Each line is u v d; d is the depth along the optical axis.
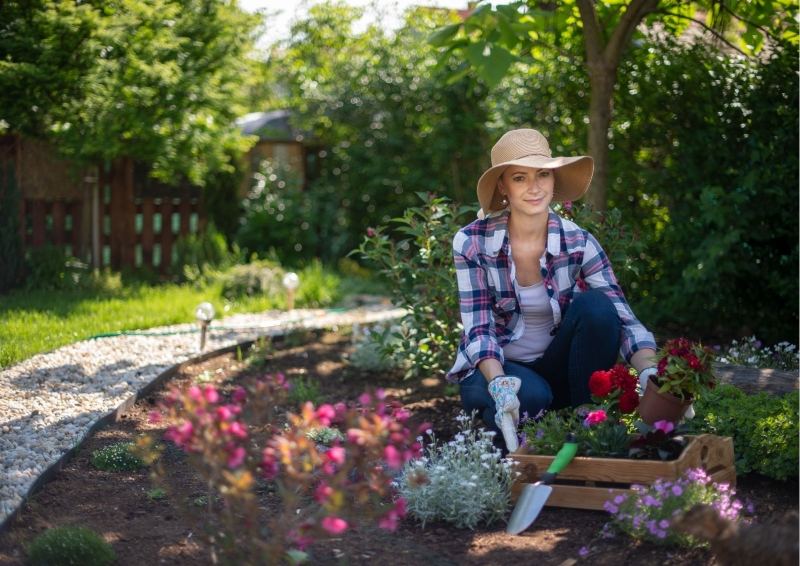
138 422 4.98
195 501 3.71
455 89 12.33
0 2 9.38
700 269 6.89
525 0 5.69
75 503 3.68
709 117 7.41
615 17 7.21
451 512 3.47
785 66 6.98
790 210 6.93
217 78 11.23
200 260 11.58
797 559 2.65
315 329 7.92
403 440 2.71
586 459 3.57
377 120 13.31
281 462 2.79
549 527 3.46
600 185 7.03
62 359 6.33
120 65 9.69
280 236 13.12
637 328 4.17
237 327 7.99
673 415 3.62
